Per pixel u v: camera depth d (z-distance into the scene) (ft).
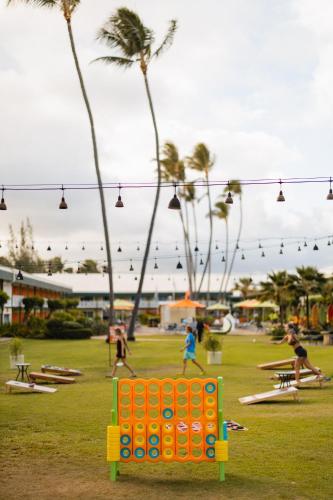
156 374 65.87
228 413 39.63
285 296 158.10
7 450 29.94
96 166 122.11
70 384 58.18
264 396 43.70
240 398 45.16
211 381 25.77
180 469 26.35
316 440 31.07
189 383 25.81
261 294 167.53
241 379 60.34
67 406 43.52
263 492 22.71
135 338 144.77
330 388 52.65
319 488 23.12
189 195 229.86
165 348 109.09
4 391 52.90
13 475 25.50
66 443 31.37
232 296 324.39
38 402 45.65
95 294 261.85
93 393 50.78
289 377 53.16
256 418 37.47
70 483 24.32
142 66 133.18
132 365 77.15
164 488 23.54
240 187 235.40
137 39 127.75
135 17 126.21
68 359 88.74
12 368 75.66
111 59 129.59
